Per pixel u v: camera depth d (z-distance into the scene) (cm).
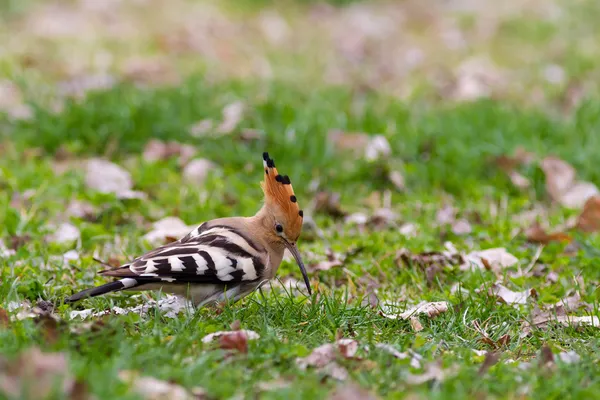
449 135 1436
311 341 792
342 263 1031
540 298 945
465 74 1839
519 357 804
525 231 1145
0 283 913
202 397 639
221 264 832
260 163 1348
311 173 1334
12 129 1420
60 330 719
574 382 693
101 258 1037
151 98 1502
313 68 1912
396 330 849
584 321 870
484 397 655
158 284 822
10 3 2156
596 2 2436
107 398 598
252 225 883
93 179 1252
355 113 1536
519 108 1620
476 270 998
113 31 2073
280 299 895
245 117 1461
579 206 1266
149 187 1270
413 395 652
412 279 1000
